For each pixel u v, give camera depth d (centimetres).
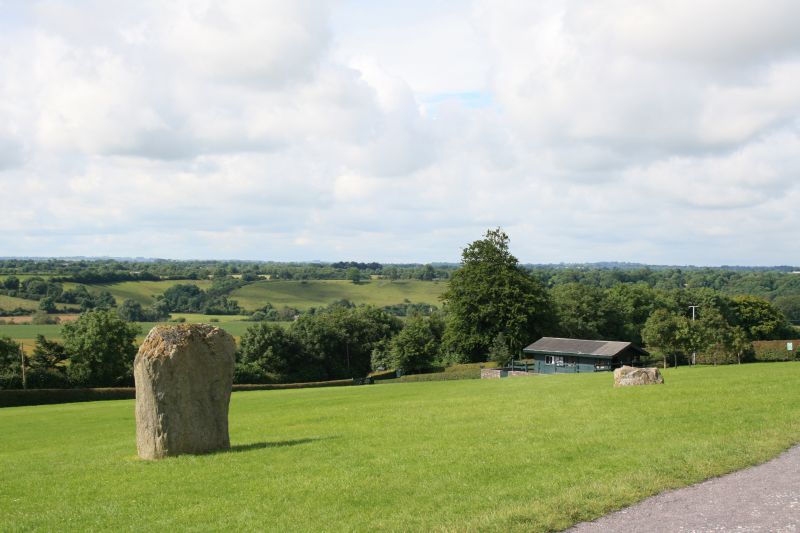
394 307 19838
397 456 1894
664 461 1653
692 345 7244
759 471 1545
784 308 17550
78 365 8806
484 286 9919
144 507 1484
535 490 1455
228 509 1429
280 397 5275
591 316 12975
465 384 5716
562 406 2817
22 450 2816
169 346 2053
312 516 1348
